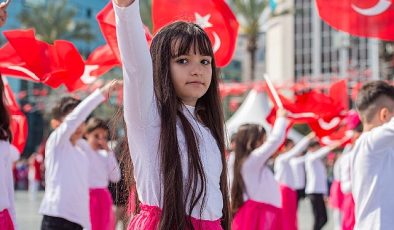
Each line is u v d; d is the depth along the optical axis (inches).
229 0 1200.2
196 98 113.9
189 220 105.6
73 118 220.1
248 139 270.5
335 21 192.2
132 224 110.4
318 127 338.6
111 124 124.8
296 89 576.7
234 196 271.3
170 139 105.7
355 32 191.0
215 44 203.8
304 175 499.8
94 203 284.2
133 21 99.3
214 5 200.8
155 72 110.3
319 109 325.4
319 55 1551.4
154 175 106.5
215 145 114.3
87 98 220.7
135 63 100.8
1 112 150.6
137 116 104.0
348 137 405.7
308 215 641.6
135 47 100.2
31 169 856.3
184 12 197.0
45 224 229.5
